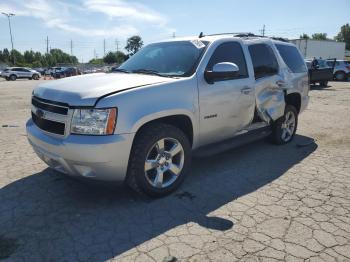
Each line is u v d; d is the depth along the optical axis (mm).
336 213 3605
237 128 4949
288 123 6359
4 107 11617
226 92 4555
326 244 3037
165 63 4598
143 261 2818
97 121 3363
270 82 5434
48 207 3777
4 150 5926
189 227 3340
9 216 3588
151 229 3311
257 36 5750
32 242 3111
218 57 4605
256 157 5520
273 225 3357
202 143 4488
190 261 2809
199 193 4125
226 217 3529
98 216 3570
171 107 3844
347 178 4609
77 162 3428
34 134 3871
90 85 3721
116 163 3457
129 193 4094
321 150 5957
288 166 5094
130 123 3477
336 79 27312
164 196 4016
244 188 4277
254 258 2842
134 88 3631
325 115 9758
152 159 3867
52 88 3832
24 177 4645
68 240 3139
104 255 2912
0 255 2916
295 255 2881
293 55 6449
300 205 3793
